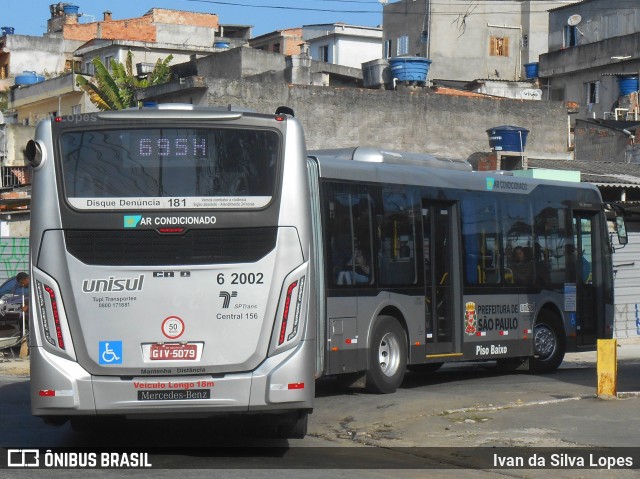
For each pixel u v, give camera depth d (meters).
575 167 45.62
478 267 21.06
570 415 15.81
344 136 48.72
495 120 52.00
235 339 12.60
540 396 17.91
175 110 12.81
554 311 23.52
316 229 17.28
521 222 22.44
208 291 12.60
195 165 12.74
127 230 12.61
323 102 48.44
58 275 12.57
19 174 55.09
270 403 12.60
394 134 49.72
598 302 24.78
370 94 49.38
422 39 77.50
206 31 93.94
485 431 14.85
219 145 12.80
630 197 41.72
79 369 12.50
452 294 20.52
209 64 60.56
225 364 12.56
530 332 22.44
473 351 20.72
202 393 12.52
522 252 22.41
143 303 12.54
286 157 12.93
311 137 48.12
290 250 12.78
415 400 17.42
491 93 67.00
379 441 14.57
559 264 23.59
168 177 12.70
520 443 13.97
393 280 18.95
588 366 26.78
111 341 12.50
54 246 12.59
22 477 11.57
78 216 12.60
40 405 12.50
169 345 12.54
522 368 23.33
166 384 12.50
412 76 54.94
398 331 19.05
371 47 89.12
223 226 12.69
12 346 28.89
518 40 78.62
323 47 89.38
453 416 16.09
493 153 43.91
